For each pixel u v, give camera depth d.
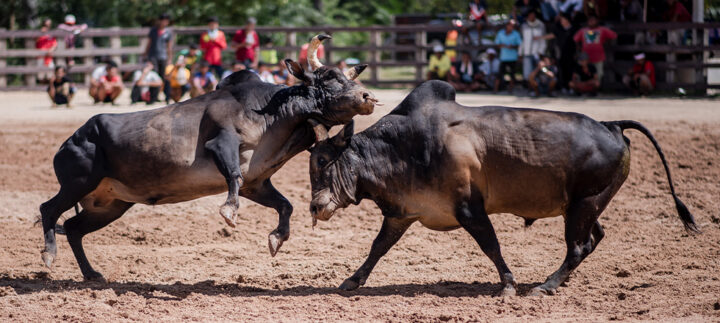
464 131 13.45
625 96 37.38
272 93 14.34
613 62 38.84
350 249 17.84
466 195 13.38
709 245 17.03
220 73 39.84
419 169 13.50
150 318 12.61
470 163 13.30
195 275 15.85
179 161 14.12
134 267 16.53
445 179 13.34
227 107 14.14
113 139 14.37
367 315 12.66
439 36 58.47
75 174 14.48
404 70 66.19
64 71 37.62
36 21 63.41
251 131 14.07
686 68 38.59
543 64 37.09
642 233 18.36
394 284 14.95
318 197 13.66
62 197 14.62
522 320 12.16
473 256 16.97
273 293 14.30
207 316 12.71
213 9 63.59
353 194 13.77
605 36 37.00
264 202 14.91
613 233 18.45
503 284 13.61
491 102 34.78
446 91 13.95
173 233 19.34
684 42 38.91
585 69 36.97
